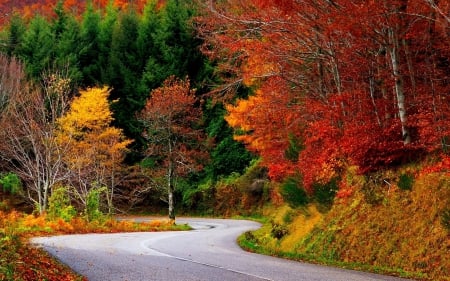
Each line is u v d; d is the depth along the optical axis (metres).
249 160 52.06
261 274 10.91
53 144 30.14
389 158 16.11
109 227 30.62
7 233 13.08
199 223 41.19
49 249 15.15
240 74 19.97
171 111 41.53
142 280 9.81
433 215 13.12
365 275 11.23
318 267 12.78
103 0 70.69
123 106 53.34
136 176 47.97
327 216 18.03
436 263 11.78
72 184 33.00
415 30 15.62
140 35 56.34
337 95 17.52
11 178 37.44
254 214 47.28
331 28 15.67
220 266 12.30
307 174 18.89
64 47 53.12
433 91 14.62
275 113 21.77
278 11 17.38
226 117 24.69
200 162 50.41
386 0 14.34
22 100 31.69
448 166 13.34
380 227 14.81
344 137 17.16
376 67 17.61
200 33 20.69
